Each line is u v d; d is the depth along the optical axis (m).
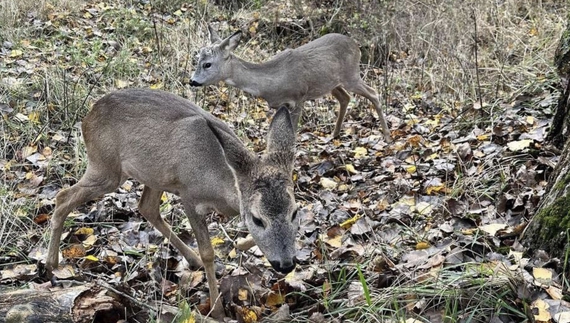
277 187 4.69
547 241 5.08
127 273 5.88
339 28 13.70
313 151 8.75
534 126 7.67
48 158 8.02
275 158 4.88
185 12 14.52
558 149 6.75
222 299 5.45
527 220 5.71
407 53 12.51
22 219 6.80
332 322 4.84
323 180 7.65
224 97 10.74
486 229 5.61
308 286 5.42
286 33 14.16
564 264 4.80
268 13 14.34
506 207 6.05
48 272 5.83
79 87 9.66
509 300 4.70
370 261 5.54
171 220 6.89
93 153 5.95
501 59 10.74
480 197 6.37
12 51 10.83
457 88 10.23
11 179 7.65
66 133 8.76
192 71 11.32
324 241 6.15
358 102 10.77
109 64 10.67
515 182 6.25
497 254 5.27
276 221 4.64
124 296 5.00
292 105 9.98
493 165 6.84
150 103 5.68
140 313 5.00
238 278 5.49
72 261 6.14
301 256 5.93
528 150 6.82
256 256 6.08
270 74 9.87
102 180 5.97
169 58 11.70
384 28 12.73
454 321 4.54
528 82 9.32
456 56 10.66
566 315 4.44
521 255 5.19
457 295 4.73
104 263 6.10
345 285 5.31
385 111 10.28
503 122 8.06
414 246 5.77
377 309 4.77
